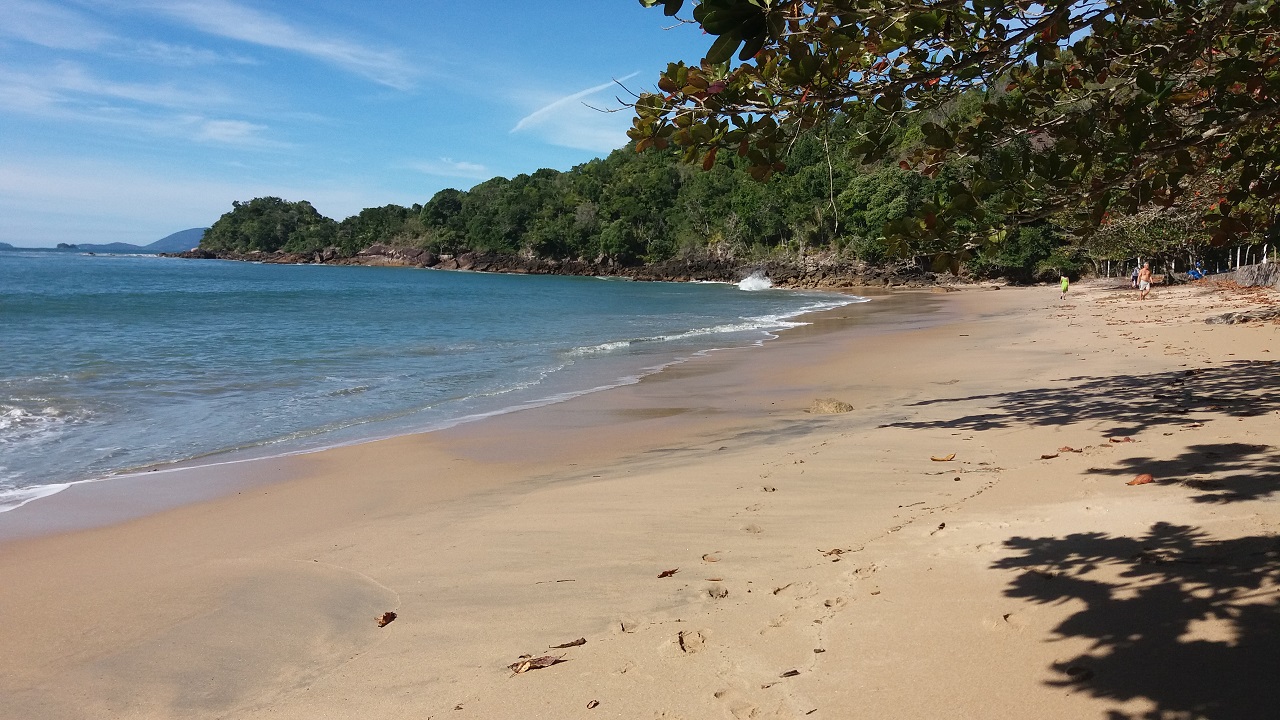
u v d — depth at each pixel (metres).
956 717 2.84
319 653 3.95
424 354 19.05
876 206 74.62
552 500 6.64
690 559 4.84
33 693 3.68
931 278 71.00
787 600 4.05
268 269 122.44
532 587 4.57
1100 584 3.74
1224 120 4.04
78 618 4.54
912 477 6.40
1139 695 2.80
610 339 22.89
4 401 12.05
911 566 4.31
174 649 4.08
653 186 109.38
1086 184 4.25
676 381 14.42
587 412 11.45
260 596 4.76
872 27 3.92
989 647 3.29
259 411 11.75
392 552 5.49
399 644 3.96
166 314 33.19
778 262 84.44
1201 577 3.66
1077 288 50.78
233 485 7.75
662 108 4.16
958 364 14.82
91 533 6.29
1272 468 5.34
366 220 155.00
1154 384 10.23
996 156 4.64
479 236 126.69
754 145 4.26
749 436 9.16
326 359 17.95
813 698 3.07
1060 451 6.74
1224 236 4.72
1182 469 5.61
